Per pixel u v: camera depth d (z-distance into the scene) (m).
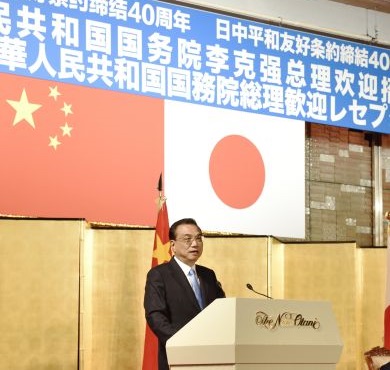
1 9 6.57
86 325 6.35
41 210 6.60
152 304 4.94
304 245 7.14
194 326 2.82
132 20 7.14
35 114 6.64
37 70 6.66
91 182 6.84
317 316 2.91
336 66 8.12
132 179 7.02
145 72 7.15
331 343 2.90
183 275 5.09
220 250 6.79
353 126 8.14
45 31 6.73
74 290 6.23
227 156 7.48
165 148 7.19
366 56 8.28
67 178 6.73
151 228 6.58
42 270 6.18
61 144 6.73
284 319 2.83
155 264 6.20
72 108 6.81
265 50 7.77
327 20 8.35
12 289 6.11
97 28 6.96
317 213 8.24
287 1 8.12
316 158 8.29
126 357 6.44
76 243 6.26
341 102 8.10
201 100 7.39
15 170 6.52
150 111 7.15
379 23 8.62
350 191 8.48
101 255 6.45
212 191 7.38
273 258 7.04
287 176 7.77
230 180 7.47
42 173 6.64
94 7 6.96
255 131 7.64
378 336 7.22
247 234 7.49
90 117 6.88
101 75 6.94
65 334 6.19
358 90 8.20
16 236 6.15
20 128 6.57
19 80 6.60
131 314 6.48
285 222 7.72
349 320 7.06
